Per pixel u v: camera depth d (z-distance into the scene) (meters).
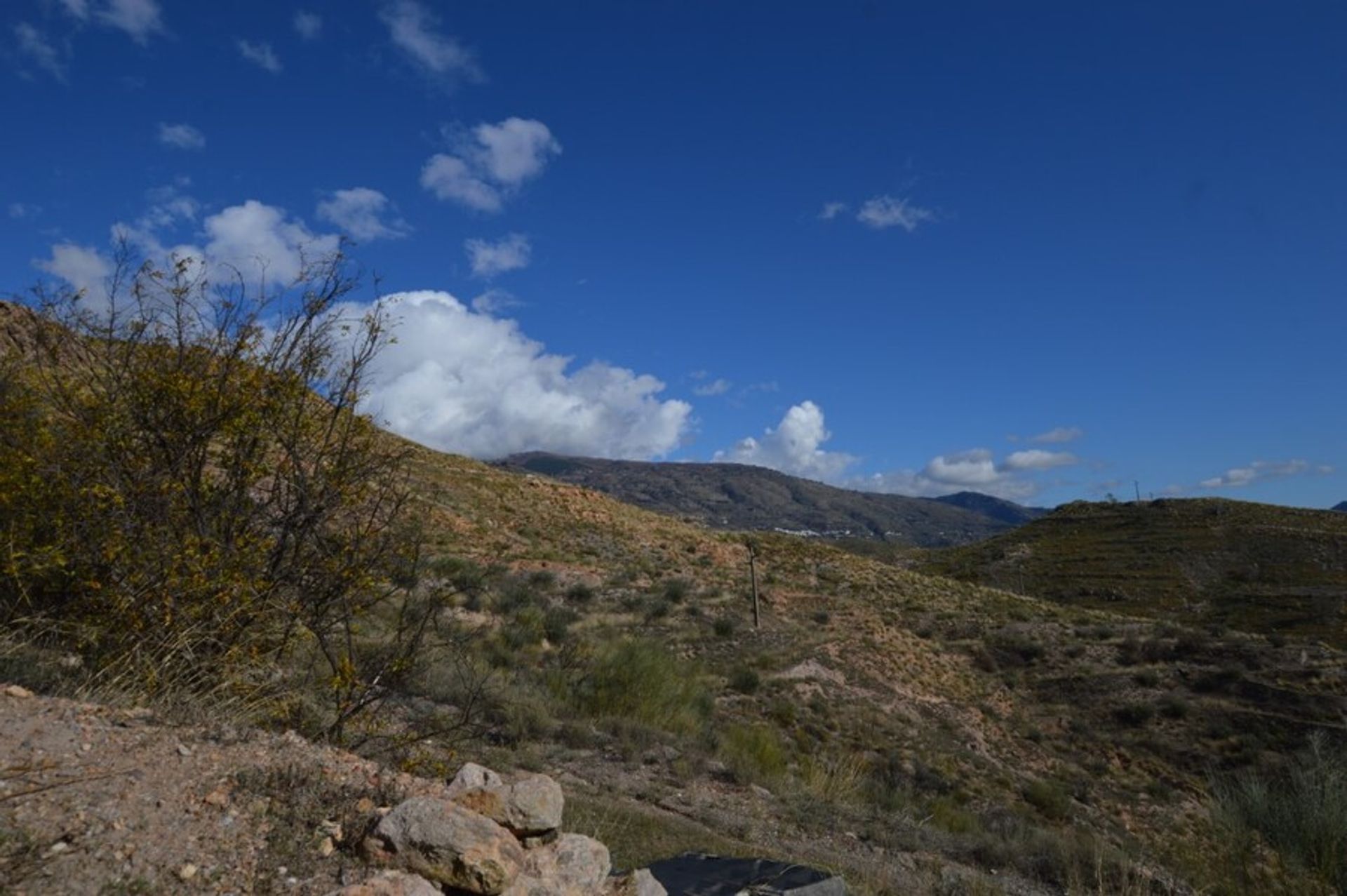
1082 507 124.62
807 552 57.28
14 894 3.00
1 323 6.72
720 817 9.37
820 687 27.20
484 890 3.65
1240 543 96.19
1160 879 8.40
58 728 4.34
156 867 3.34
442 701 10.85
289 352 7.15
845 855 8.95
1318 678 33.56
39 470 6.17
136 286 6.96
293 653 7.02
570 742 11.63
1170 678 35.31
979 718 30.45
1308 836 6.75
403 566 7.15
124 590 5.99
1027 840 11.23
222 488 6.83
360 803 4.14
